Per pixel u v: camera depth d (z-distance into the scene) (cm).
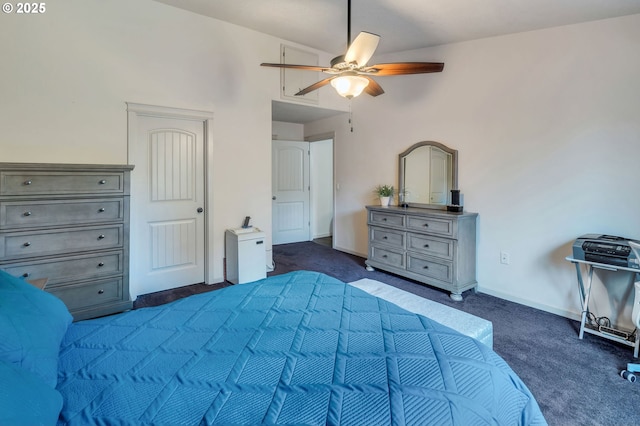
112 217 279
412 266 377
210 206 375
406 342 134
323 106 481
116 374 115
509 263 336
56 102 285
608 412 178
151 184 341
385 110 461
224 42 373
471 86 360
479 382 111
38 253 250
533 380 205
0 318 102
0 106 264
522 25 305
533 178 315
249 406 100
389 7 304
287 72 429
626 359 229
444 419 94
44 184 249
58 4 283
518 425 109
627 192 262
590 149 280
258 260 378
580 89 283
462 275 341
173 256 359
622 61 261
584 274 287
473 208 363
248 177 404
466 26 324
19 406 77
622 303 267
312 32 388
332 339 138
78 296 269
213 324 153
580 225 288
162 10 332
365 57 222
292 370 117
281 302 178
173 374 115
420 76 411
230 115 384
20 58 270
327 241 639
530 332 269
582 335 260
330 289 197
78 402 101
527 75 315
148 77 328
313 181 660
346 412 96
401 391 103
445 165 387
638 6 246
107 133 309
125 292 289
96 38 300
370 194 494
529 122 316
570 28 287
